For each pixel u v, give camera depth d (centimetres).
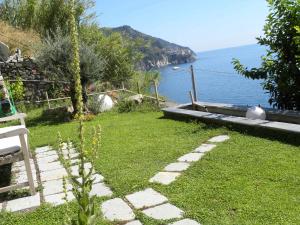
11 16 2705
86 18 2461
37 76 1748
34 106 1680
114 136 963
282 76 973
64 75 1349
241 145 747
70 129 1141
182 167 666
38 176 721
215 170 628
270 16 990
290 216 446
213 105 1116
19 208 569
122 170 682
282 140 744
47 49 1371
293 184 536
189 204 511
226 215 467
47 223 507
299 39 874
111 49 2273
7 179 724
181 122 1045
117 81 2223
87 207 307
